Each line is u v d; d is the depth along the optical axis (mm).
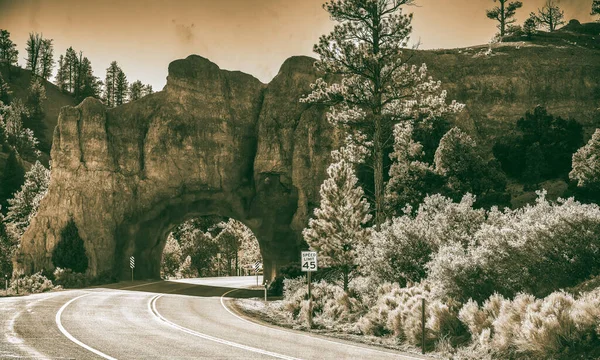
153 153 62875
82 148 61375
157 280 62656
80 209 59406
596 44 82062
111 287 45531
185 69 64750
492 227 17297
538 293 15477
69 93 193500
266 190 63375
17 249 60125
